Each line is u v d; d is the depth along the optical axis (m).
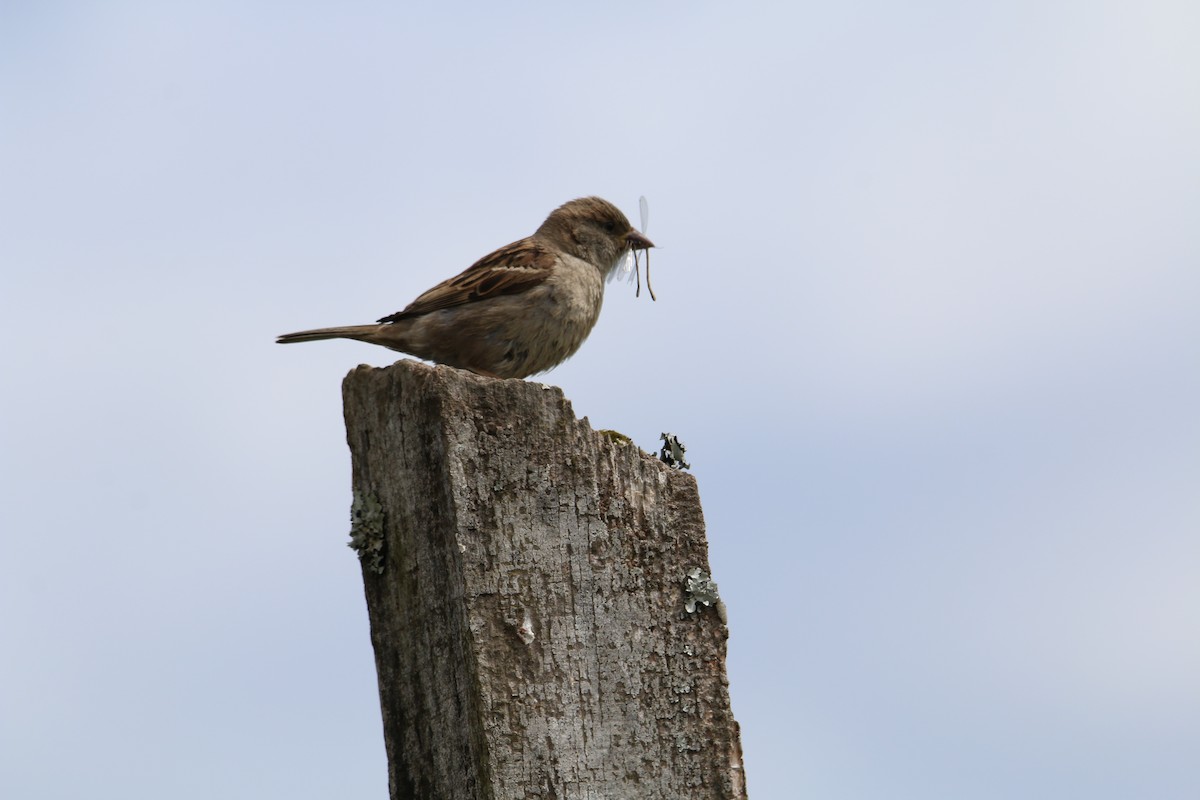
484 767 6.91
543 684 7.11
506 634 7.12
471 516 7.21
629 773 7.18
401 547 7.56
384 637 7.63
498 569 7.19
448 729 7.27
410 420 7.51
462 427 7.32
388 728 7.55
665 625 7.49
